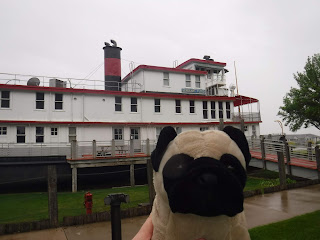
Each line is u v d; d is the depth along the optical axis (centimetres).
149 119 2228
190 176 160
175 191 167
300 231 658
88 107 2009
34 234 707
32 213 1033
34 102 1852
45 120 1866
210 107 2541
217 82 2855
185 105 2409
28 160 1619
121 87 2594
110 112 2077
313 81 2486
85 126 1955
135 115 2180
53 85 2055
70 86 2048
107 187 1719
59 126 1878
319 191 1212
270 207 941
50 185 774
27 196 1434
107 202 427
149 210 882
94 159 1616
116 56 2631
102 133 2006
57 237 682
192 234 197
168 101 2334
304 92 2467
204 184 156
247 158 203
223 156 181
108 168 1730
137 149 2036
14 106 1792
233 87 2750
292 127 2633
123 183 1788
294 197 1098
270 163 1798
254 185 1502
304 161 1697
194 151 182
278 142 1958
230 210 165
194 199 162
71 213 984
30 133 1797
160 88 2447
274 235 636
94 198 1298
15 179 1584
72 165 1566
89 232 716
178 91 2519
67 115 1936
